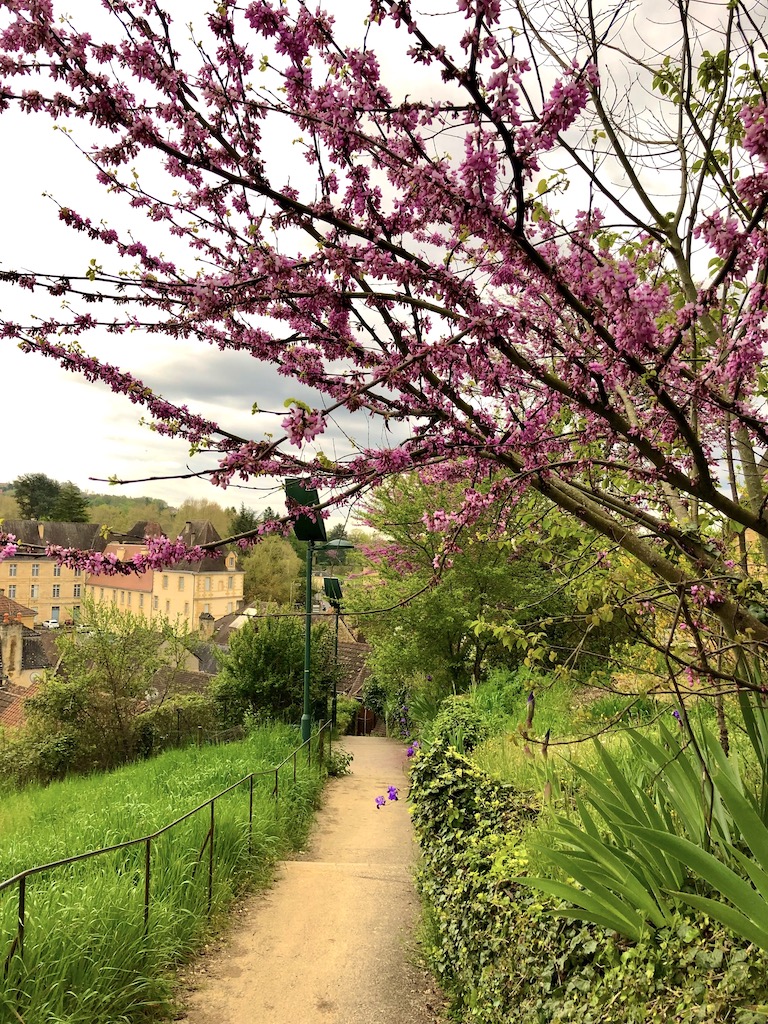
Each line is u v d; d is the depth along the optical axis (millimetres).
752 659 2818
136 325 2162
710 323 2812
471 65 1370
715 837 2818
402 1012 3963
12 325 2090
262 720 15273
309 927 5152
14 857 5738
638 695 2527
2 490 80062
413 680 17984
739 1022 2057
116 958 3906
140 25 1495
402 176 1594
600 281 1600
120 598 73625
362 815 9352
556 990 2887
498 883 3828
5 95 1446
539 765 5164
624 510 2576
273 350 2092
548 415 2336
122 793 8922
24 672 39938
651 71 3061
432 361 1852
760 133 1358
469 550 11234
